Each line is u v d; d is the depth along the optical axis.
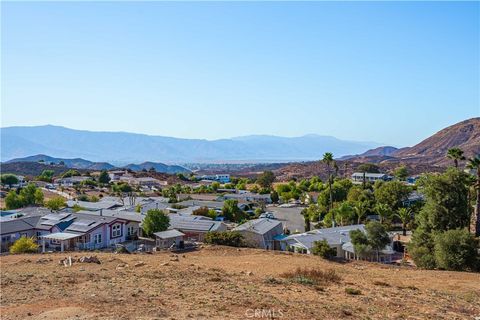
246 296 20.95
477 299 24.94
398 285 28.89
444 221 43.38
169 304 18.94
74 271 28.64
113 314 16.94
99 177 161.12
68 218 57.12
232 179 187.00
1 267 31.48
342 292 24.34
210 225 61.06
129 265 31.89
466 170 51.72
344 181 111.69
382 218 72.75
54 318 16.30
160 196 122.81
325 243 43.75
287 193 125.81
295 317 17.62
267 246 57.09
